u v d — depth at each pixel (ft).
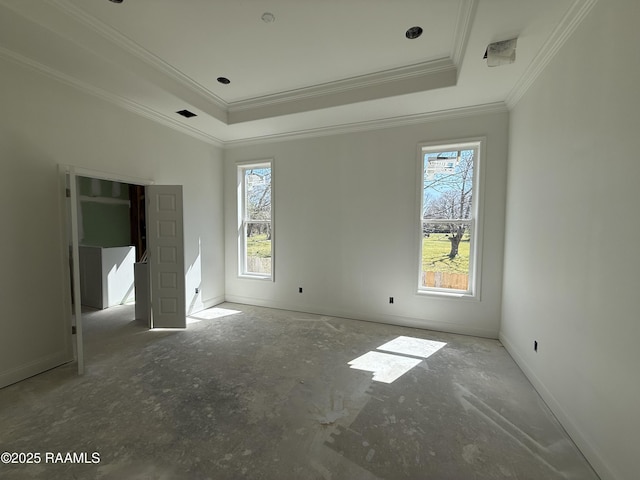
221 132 14.53
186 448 5.70
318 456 5.53
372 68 9.95
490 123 11.24
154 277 12.57
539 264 7.95
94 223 17.28
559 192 6.93
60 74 8.93
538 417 6.75
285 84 11.08
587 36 5.88
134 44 8.56
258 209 16.46
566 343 6.45
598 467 5.17
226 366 9.16
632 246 4.57
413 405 7.15
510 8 6.21
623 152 4.81
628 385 4.58
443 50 8.92
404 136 12.64
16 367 8.24
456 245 12.36
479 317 11.79
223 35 8.20
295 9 7.20
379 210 13.26
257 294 16.26
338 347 10.63
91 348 10.52
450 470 5.22
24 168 8.38
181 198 12.53
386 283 13.29
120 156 11.10
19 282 8.32
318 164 14.38
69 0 6.85
